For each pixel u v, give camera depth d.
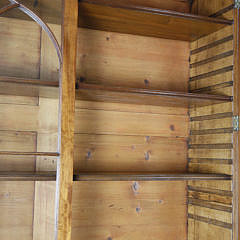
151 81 1.92
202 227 1.81
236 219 1.60
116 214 1.80
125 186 1.83
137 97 1.62
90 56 1.81
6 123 1.63
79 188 1.74
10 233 1.61
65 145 1.37
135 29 1.81
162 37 1.94
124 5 1.53
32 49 1.69
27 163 1.64
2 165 1.60
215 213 1.72
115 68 1.85
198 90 1.92
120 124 1.84
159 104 1.85
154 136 1.90
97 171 1.78
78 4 1.49
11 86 1.42
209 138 1.81
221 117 1.74
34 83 1.38
